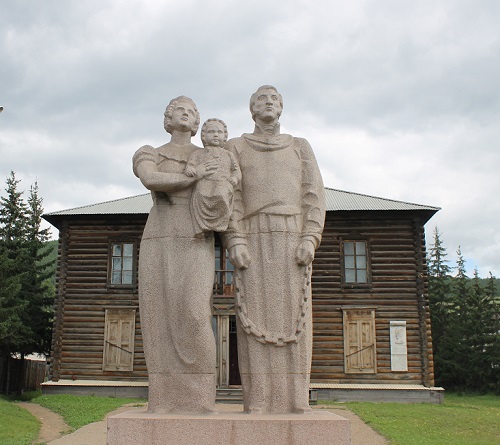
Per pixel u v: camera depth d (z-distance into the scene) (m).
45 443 12.74
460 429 15.66
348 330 23.70
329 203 25.27
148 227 6.37
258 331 6.11
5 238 33.50
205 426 5.46
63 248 24.92
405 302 23.81
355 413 18.11
